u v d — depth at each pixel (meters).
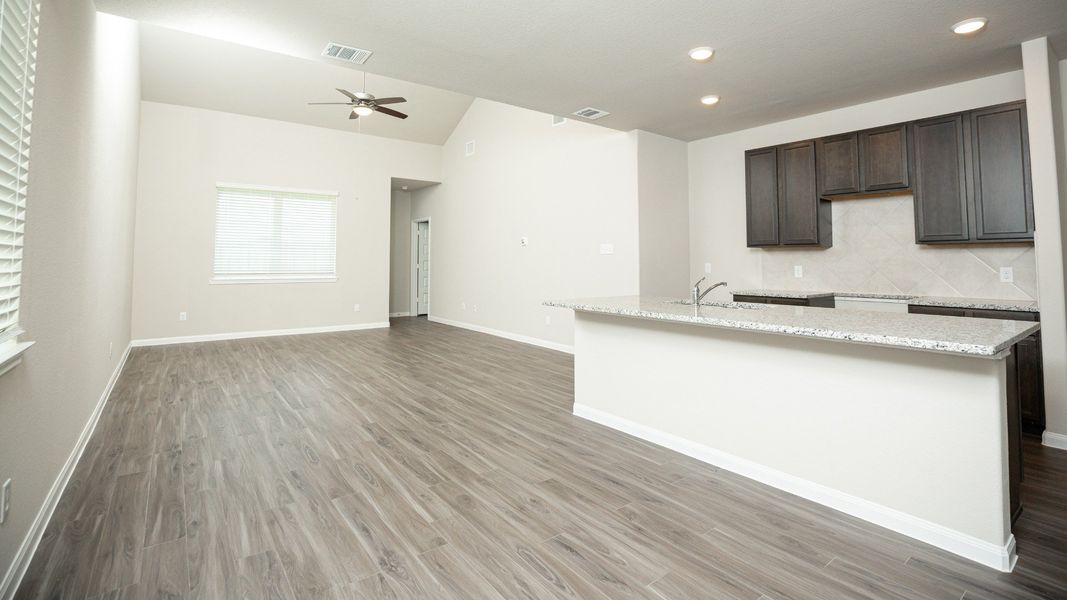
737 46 3.22
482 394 4.23
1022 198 3.29
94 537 1.98
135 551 1.89
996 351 1.60
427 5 2.71
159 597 1.62
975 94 3.78
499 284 7.48
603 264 5.68
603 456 2.88
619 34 3.06
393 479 2.56
